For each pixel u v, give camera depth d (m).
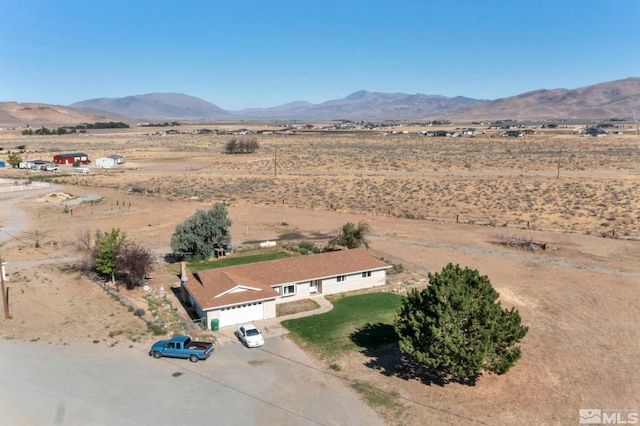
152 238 66.69
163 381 30.81
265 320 40.66
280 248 62.16
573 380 31.66
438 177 116.06
